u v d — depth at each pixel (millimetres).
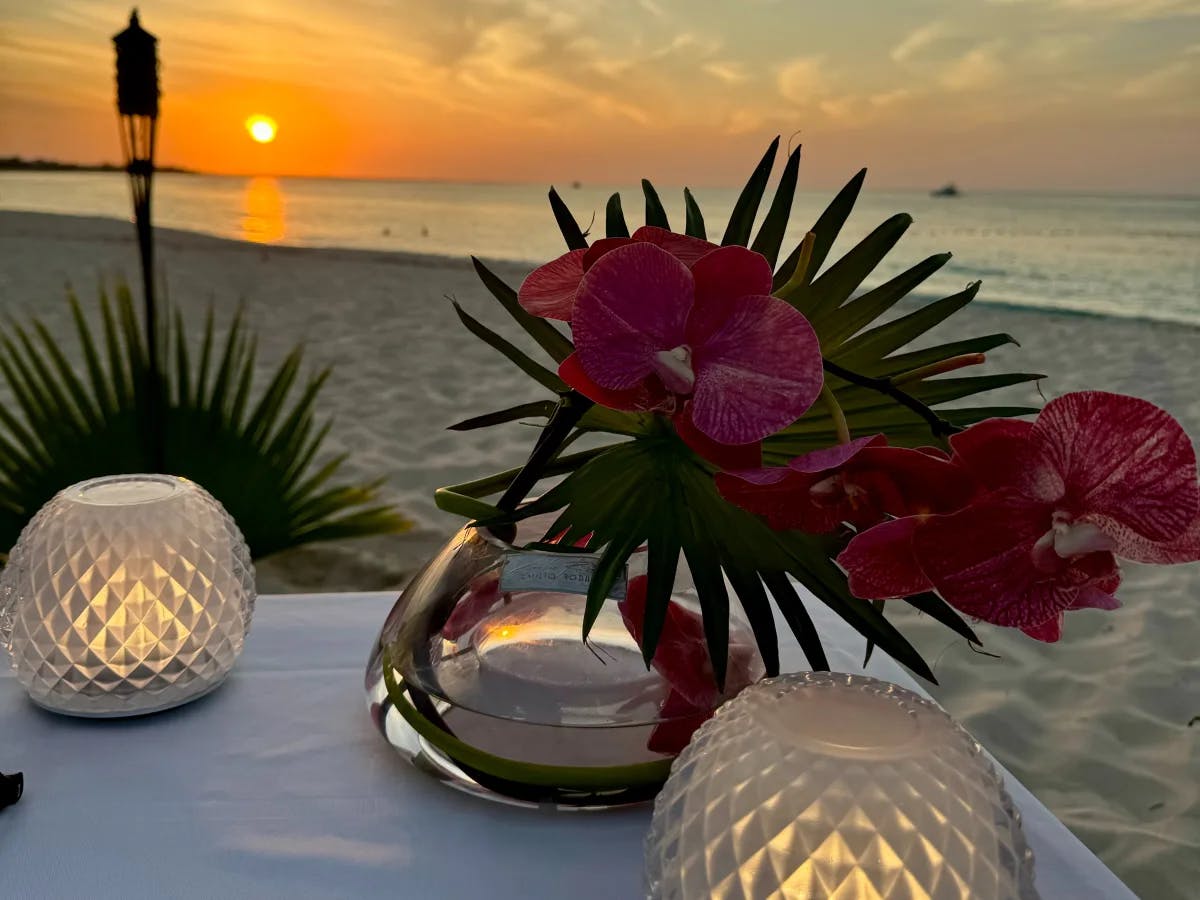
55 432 1521
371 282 8469
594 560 480
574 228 503
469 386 4461
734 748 351
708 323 399
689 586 508
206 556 562
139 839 457
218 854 449
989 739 1721
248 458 1659
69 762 518
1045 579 347
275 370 4590
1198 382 4934
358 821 477
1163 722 1786
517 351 558
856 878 312
